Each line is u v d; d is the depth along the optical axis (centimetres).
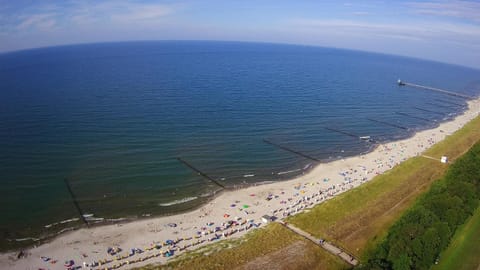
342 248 6181
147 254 6138
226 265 5625
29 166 9294
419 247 5297
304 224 6956
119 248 6309
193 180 9212
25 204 7688
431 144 12862
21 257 6016
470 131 14100
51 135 11450
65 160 9750
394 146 12544
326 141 12744
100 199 8062
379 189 8525
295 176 9800
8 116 13212
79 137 11412
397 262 5178
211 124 13575
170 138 11850
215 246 6328
